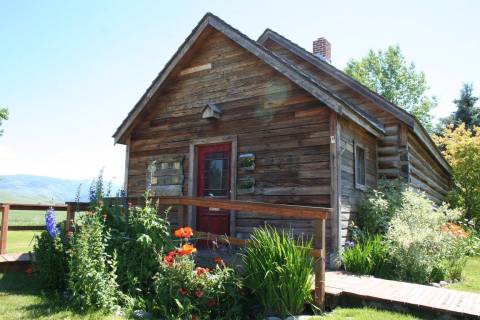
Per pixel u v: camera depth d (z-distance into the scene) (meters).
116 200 6.46
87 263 4.80
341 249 7.76
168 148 10.44
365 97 11.16
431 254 7.35
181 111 10.39
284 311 4.85
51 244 5.75
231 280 5.06
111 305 4.77
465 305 4.83
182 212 6.38
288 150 8.54
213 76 10.01
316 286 5.11
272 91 8.99
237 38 9.09
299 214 5.29
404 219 7.94
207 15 9.66
